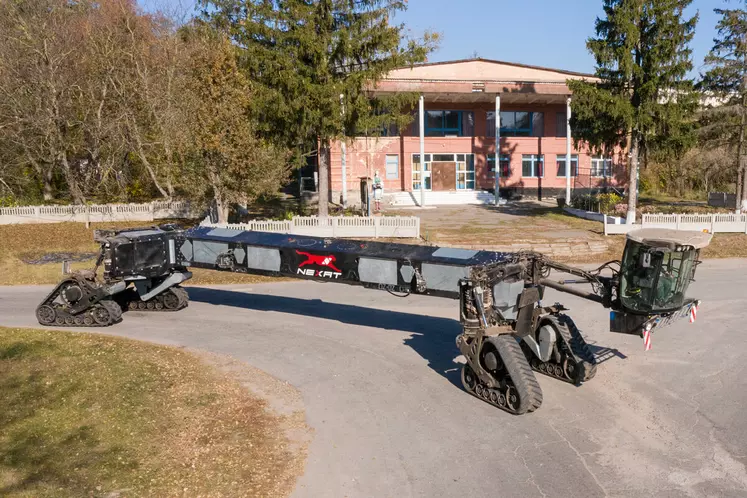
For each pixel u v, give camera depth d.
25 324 13.87
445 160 40.44
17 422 8.29
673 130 25.45
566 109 39.84
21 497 6.29
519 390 8.45
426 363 11.00
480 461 7.34
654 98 25.95
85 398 9.12
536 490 6.68
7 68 30.08
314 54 22.75
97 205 29.67
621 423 8.45
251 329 13.28
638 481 6.88
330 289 17.78
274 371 10.48
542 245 22.86
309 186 39.22
